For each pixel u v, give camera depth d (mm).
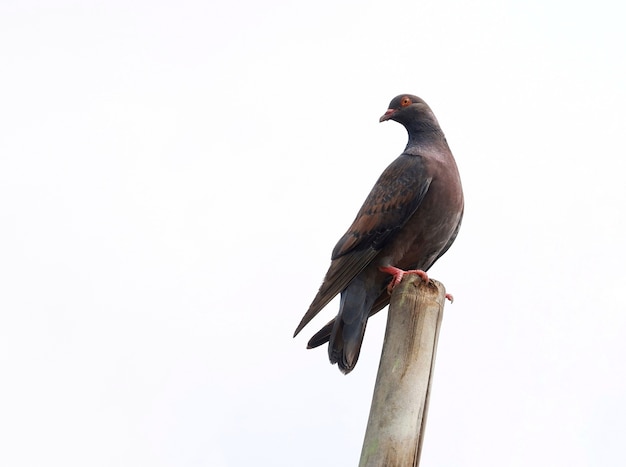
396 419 7484
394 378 7727
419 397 7660
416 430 7500
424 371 7809
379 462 7277
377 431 7453
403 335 7957
